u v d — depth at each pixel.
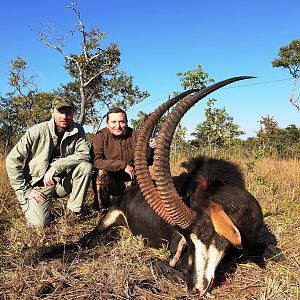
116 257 1.97
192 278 1.62
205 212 1.63
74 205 2.65
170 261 1.89
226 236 1.52
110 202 2.93
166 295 1.66
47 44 12.74
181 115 1.63
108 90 16.08
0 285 1.74
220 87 1.64
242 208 1.79
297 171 4.15
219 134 5.33
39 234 2.35
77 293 1.66
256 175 3.75
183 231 1.65
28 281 1.77
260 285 1.74
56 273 1.83
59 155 2.65
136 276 1.79
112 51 13.20
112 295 1.63
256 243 2.10
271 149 5.60
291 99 15.20
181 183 2.18
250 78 1.67
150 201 1.69
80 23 12.63
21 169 2.51
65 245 2.21
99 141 2.83
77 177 2.61
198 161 2.19
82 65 12.99
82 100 13.38
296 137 10.40
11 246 2.14
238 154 4.89
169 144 1.62
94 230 2.43
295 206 2.94
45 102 14.80
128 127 2.91
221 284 1.76
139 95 16.39
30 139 2.50
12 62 14.17
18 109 17.33
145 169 1.68
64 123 2.54
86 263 1.96
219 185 1.88
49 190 2.52
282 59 15.09
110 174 2.85
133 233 2.38
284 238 2.28
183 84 6.23
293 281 1.75
